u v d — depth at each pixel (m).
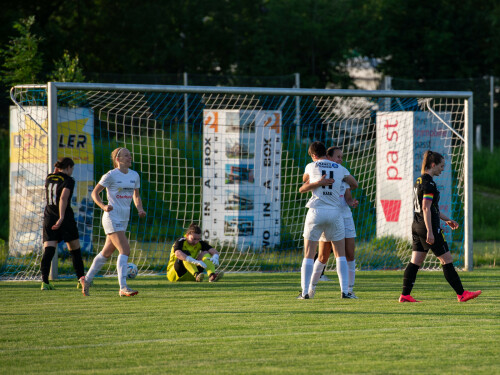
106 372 17.00
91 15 121.75
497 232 62.47
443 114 49.53
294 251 48.78
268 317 24.53
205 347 19.66
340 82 120.06
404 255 45.47
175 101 68.56
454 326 22.69
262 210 50.09
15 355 18.88
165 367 17.42
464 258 41.50
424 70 128.38
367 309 26.25
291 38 122.38
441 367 17.23
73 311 26.09
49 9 113.06
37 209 42.25
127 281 35.84
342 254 28.91
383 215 50.12
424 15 129.00
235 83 79.94
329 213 28.09
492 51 124.19
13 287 33.53
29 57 50.59
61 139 44.91
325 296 30.05
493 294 30.34
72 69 52.38
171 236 54.88
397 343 20.03
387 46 127.62
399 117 49.66
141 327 22.75
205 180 50.19
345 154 59.97
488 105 85.81
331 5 128.12
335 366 17.36
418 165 49.16
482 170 80.69
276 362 17.81
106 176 29.33
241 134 49.88
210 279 35.38
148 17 121.81
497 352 18.86
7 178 72.50
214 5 126.56
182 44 125.56
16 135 44.00
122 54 121.50
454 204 49.47
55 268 36.59
